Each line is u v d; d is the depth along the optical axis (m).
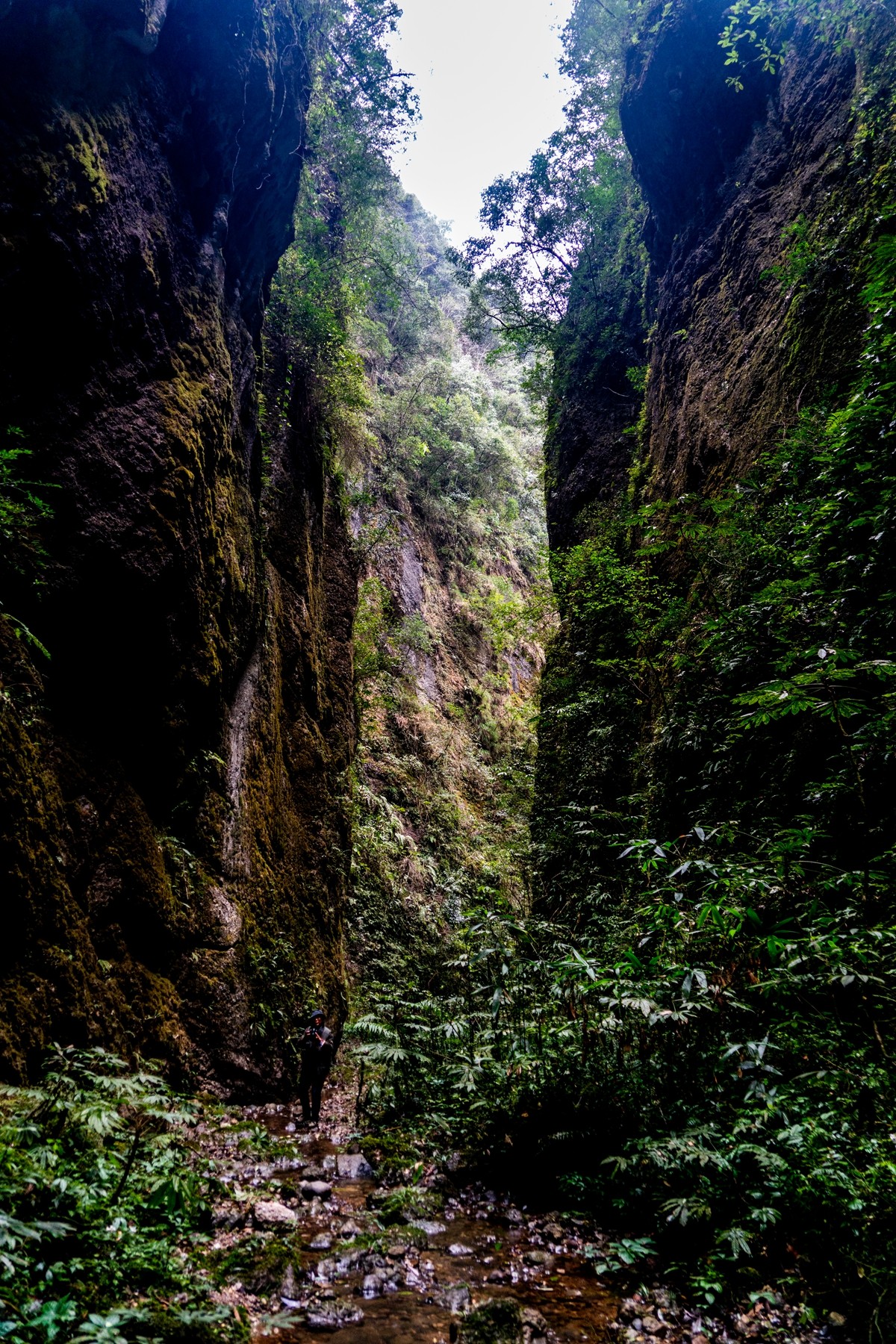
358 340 29.53
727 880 4.91
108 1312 2.72
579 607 14.67
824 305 8.93
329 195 17.52
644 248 18.34
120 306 7.31
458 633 32.22
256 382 12.07
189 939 7.89
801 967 4.91
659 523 13.86
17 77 6.20
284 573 13.48
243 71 9.28
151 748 7.96
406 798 23.83
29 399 6.39
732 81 12.02
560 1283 3.81
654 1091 5.24
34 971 5.22
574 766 14.88
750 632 7.65
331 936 12.89
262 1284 3.53
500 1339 3.08
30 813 5.50
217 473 9.25
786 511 7.82
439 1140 6.27
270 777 11.45
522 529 40.00
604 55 19.72
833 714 4.55
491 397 41.16
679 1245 4.01
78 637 6.80
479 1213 4.86
